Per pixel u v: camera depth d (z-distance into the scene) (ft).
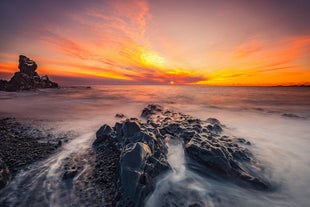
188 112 81.76
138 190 18.72
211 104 112.06
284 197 21.13
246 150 31.27
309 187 22.76
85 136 41.68
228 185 23.18
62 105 100.89
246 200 20.59
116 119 63.67
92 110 85.05
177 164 27.43
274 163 28.50
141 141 27.78
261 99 146.51
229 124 56.75
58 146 34.22
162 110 69.77
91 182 22.27
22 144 33.91
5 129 44.73
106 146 33.30
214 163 25.25
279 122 60.13
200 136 33.30
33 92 197.26
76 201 18.95
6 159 26.55
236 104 112.57
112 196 19.76
